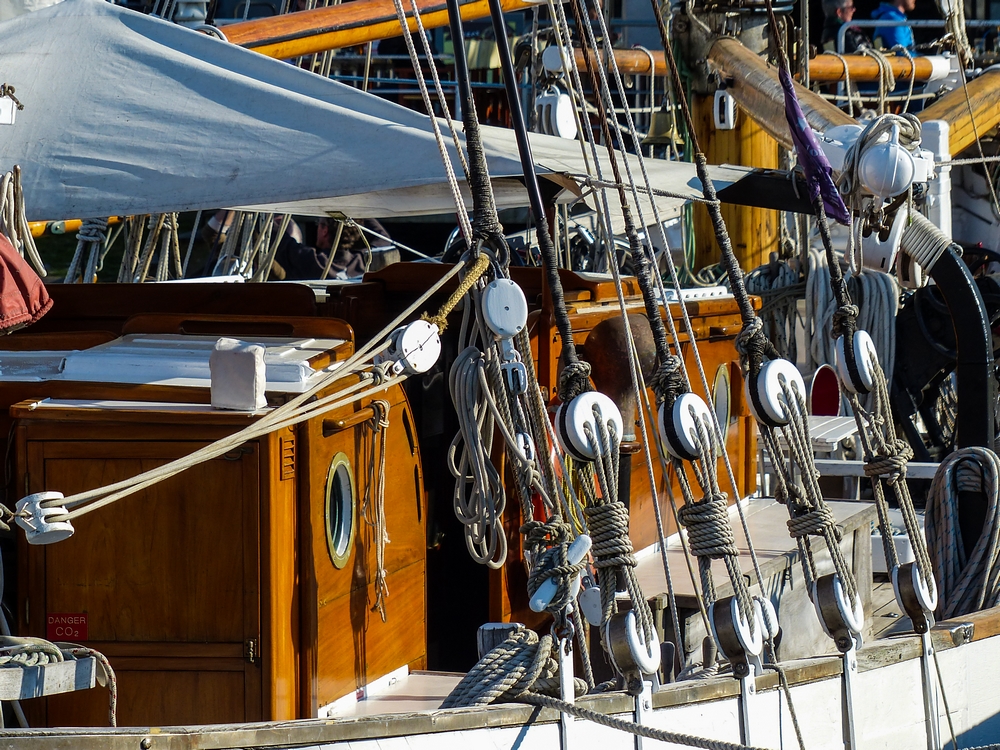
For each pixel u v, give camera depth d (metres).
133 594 10.95
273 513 10.78
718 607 11.98
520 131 12.14
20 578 11.07
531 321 15.37
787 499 13.55
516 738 10.80
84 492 9.90
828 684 13.31
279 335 13.25
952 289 18.91
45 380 12.11
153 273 35.62
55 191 13.63
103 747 9.13
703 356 19.02
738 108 29.67
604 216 13.63
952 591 16.94
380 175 13.36
